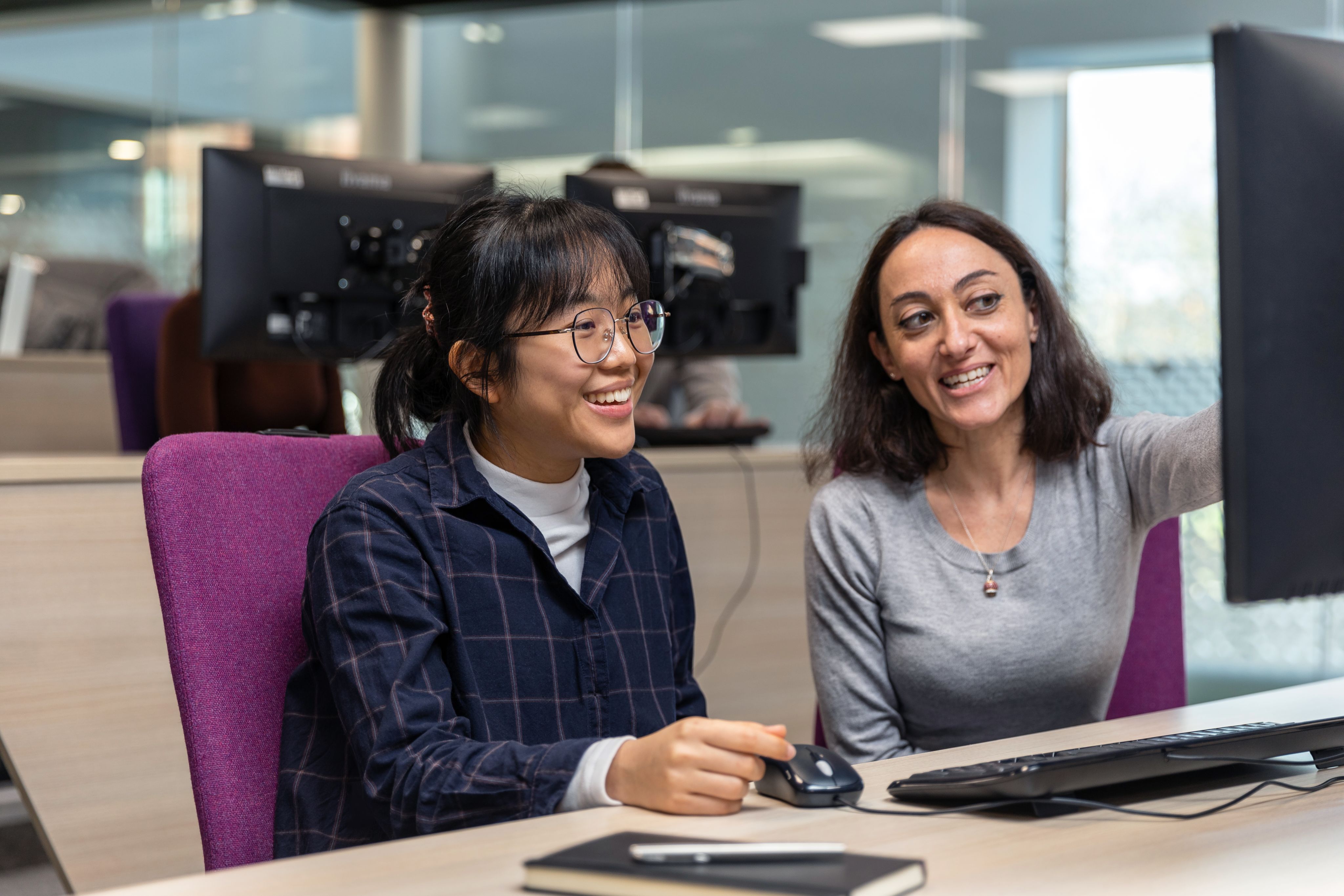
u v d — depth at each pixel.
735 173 5.22
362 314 2.38
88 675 1.78
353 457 1.18
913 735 1.44
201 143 5.73
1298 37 0.78
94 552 1.80
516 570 1.07
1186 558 4.14
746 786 0.84
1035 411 1.40
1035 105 4.58
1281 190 0.77
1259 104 0.76
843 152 5.01
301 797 1.03
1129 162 4.38
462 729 0.98
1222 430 0.77
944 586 1.39
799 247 2.84
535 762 0.89
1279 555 0.77
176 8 5.72
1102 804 0.83
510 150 5.58
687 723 0.85
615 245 1.09
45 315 3.93
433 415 1.18
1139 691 1.53
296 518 1.12
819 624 1.45
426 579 1.03
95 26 5.74
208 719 1.03
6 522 1.72
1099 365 1.44
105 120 5.75
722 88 5.23
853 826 0.80
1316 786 0.89
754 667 2.62
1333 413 0.79
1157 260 4.31
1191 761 0.87
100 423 3.44
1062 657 1.36
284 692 1.07
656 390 3.13
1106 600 1.38
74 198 5.77
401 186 2.42
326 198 2.32
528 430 1.09
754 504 2.62
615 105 5.41
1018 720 1.39
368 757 0.95
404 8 5.56
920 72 4.84
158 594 1.06
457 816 0.90
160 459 1.06
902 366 1.40
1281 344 0.77
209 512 1.07
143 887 0.69
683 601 1.27
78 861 1.76
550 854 0.69
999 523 1.42
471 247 1.08
